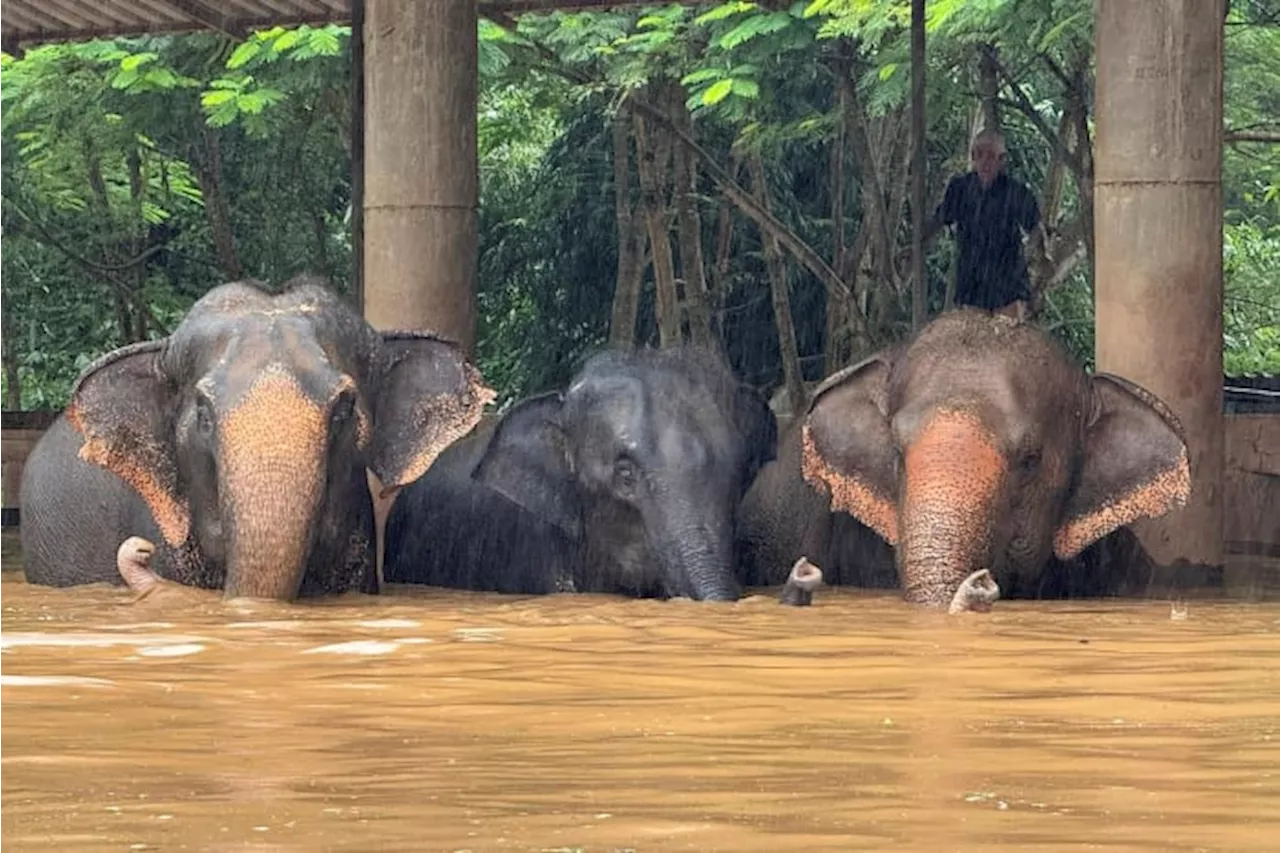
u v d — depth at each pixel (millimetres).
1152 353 11672
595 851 3023
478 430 12320
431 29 12641
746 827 3225
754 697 5301
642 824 3260
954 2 17641
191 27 16594
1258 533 14234
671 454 10195
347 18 16375
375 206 12727
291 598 9039
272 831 3205
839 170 22578
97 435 9961
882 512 10352
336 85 20812
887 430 10352
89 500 11023
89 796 3586
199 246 26250
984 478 9508
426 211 12641
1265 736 4430
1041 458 9977
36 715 4859
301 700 5211
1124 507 10297
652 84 22422
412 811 3402
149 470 9984
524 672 5965
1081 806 3441
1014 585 10000
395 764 4008
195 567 9906
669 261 22312
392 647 6785
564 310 24984
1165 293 11680
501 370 25797
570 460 10648
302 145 24406
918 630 7633
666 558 10000
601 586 10461
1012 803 3477
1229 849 3016
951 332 10258
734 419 10578
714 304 23828
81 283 26516
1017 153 24188
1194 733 4492
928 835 3145
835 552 11242
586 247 24672
